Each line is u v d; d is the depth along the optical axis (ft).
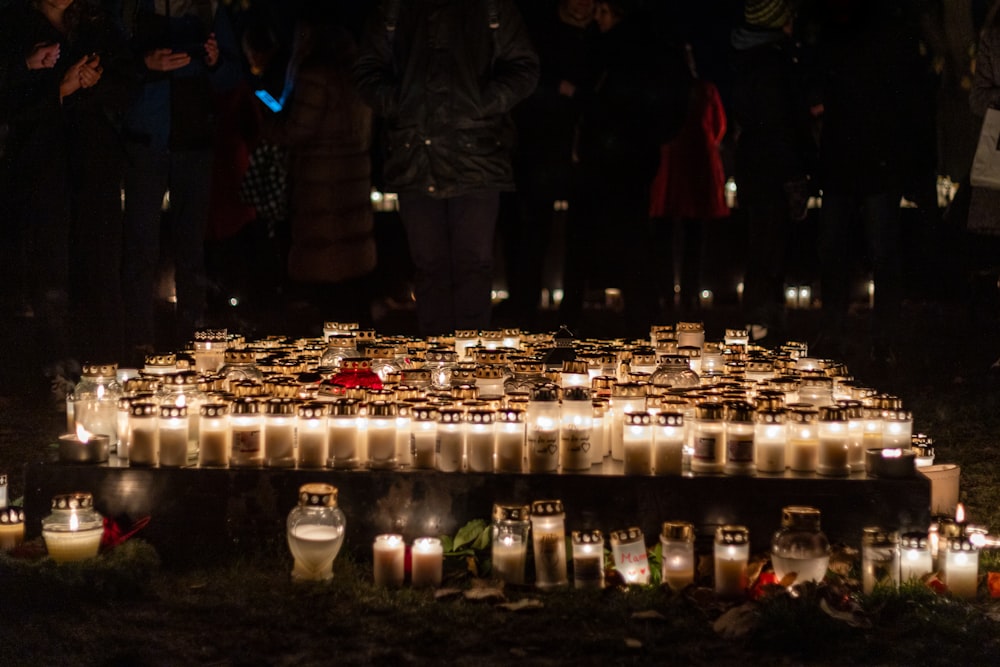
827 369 19.69
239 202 37.19
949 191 44.01
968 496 19.04
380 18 28.55
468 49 27.99
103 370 17.44
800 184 35.06
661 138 33.86
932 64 32.22
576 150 34.78
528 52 28.14
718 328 40.16
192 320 31.48
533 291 37.93
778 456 15.39
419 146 28.30
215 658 12.41
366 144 33.94
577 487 15.29
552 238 53.11
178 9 29.66
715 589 14.39
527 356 19.15
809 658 12.54
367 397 16.74
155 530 15.57
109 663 12.15
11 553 15.30
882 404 16.30
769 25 34.04
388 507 15.38
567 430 15.58
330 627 13.19
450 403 15.99
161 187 29.73
